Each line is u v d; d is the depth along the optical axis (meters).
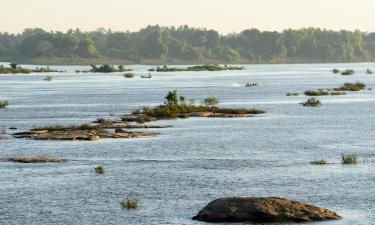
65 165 150.00
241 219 97.56
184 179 132.62
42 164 151.00
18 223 100.75
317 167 145.00
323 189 121.94
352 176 133.88
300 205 99.69
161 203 112.25
